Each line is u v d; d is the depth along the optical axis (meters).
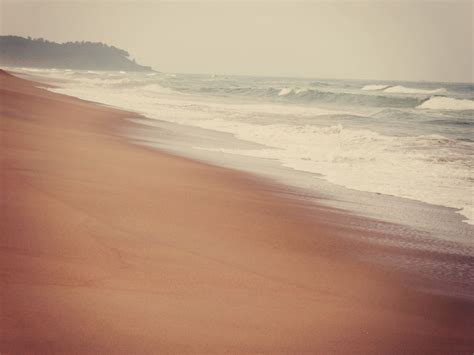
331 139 17.45
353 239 6.62
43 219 5.51
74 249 4.77
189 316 3.80
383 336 3.91
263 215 7.27
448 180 11.34
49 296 3.78
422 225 7.73
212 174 10.16
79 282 4.09
